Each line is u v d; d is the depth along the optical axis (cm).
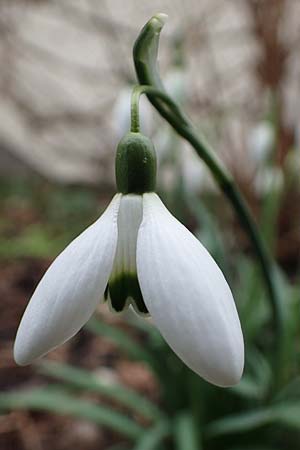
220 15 49
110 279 13
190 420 21
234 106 44
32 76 59
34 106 60
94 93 59
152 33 14
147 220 12
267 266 18
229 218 39
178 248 12
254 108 43
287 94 40
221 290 12
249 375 22
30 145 66
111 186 59
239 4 47
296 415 19
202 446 21
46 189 62
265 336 26
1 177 68
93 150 61
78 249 12
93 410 21
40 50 58
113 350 32
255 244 17
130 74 54
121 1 53
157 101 15
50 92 60
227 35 48
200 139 15
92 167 61
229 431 21
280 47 40
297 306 23
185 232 12
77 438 26
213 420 22
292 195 41
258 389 21
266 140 30
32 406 22
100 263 12
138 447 20
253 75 44
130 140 13
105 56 57
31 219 56
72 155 62
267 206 23
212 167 16
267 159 28
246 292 25
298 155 37
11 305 38
